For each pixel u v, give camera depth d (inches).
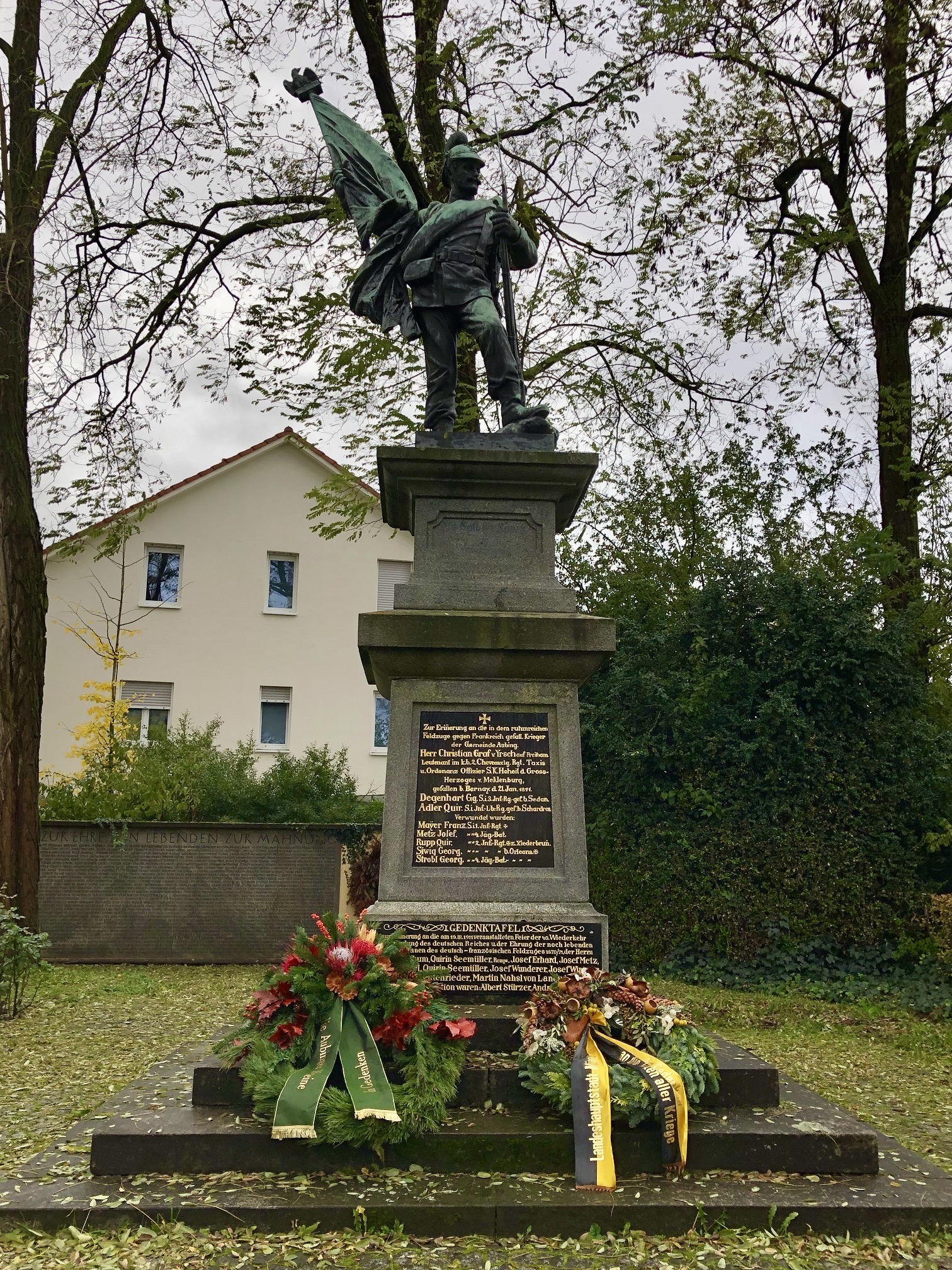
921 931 490.0
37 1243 171.3
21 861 490.3
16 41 519.5
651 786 520.1
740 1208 179.2
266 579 1071.6
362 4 516.4
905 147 579.2
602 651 251.9
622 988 213.2
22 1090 279.1
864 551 553.9
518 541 267.6
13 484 506.3
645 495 683.4
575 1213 177.3
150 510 645.3
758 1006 427.8
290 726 1053.2
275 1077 198.1
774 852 497.0
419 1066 197.6
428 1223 176.1
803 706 512.4
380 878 243.8
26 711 499.2
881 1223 179.0
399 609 259.9
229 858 573.9
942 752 502.9
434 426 282.2
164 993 453.7
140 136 551.8
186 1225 175.0
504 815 249.0
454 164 287.7
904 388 605.3
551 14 519.2
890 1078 309.7
